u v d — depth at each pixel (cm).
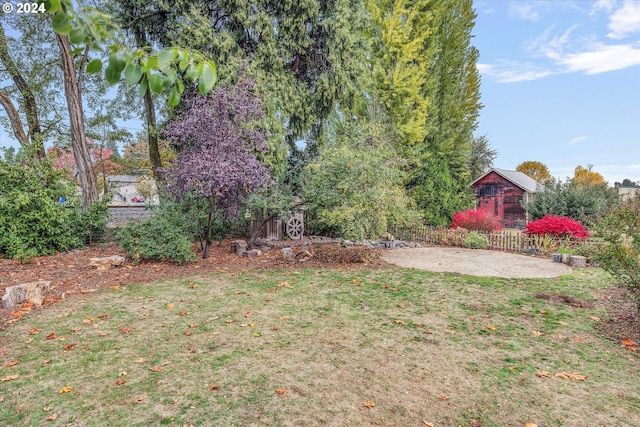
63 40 1184
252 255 988
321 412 293
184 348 412
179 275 774
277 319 509
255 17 1190
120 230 927
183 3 1155
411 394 322
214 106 930
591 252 805
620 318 527
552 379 352
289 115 1279
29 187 945
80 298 600
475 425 280
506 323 505
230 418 283
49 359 382
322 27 1329
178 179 902
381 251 1140
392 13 1705
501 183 2627
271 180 1054
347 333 462
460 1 2167
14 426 273
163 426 273
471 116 2420
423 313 544
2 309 537
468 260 994
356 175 920
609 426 281
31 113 1527
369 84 1605
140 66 165
